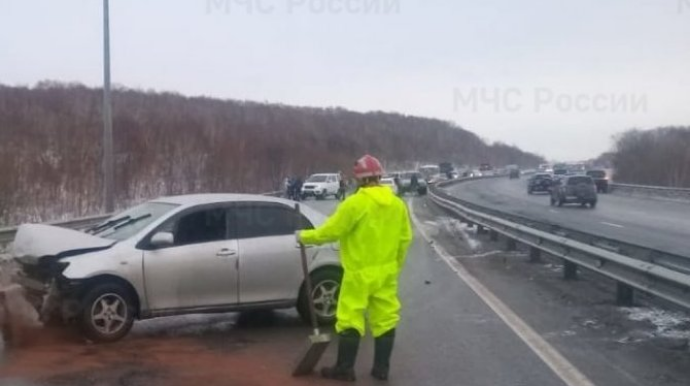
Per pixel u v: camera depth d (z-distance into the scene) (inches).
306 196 2079.2
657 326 368.8
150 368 283.1
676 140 3253.0
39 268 333.4
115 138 1670.8
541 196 2218.3
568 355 310.3
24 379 266.1
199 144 1939.0
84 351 308.7
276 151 2337.6
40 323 356.8
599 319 386.9
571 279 534.6
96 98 2630.4
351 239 269.9
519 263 639.8
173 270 334.6
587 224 1102.4
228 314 392.5
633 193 2417.6
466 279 539.2
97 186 1330.0
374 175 270.5
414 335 349.7
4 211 1016.9
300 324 368.5
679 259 344.2
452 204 1261.1
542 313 404.8
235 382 265.7
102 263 322.3
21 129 1669.5
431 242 840.9
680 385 267.1
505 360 302.4
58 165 1311.5
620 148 3435.0
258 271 351.3
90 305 320.2
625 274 402.0
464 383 269.3
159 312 334.0
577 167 3452.3
